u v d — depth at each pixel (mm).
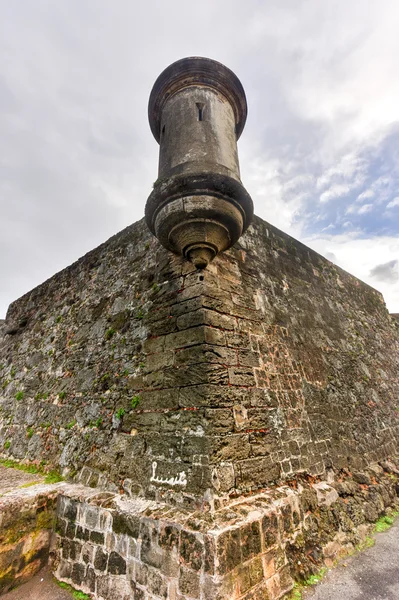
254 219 5609
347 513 3797
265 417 3496
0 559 2949
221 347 3295
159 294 3975
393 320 9883
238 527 2377
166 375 3346
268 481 3141
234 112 4352
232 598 2129
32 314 7645
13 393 6543
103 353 4543
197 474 2670
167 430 3078
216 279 3713
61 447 4422
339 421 4973
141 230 5191
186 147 3605
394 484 5020
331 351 5918
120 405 3775
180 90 4117
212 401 2916
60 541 3264
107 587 2691
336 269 7992
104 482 3451
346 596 2682
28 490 3543
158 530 2508
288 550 2807
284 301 5164
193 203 3176
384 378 7262
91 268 6172
